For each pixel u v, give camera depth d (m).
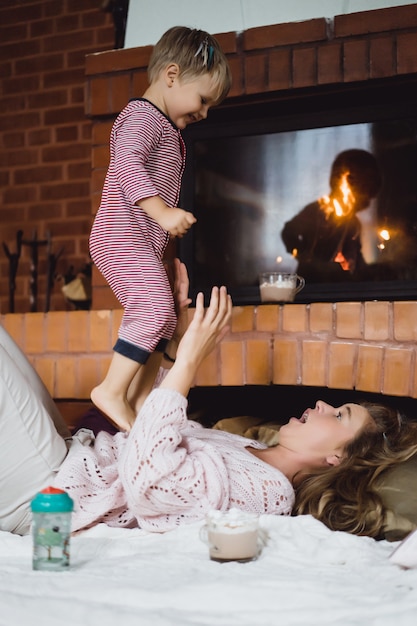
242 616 1.18
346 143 3.01
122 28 3.52
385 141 2.96
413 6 2.76
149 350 2.16
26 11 4.40
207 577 1.36
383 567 1.42
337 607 1.21
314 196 3.06
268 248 3.11
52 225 4.31
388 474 1.88
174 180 2.27
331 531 1.67
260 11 2.99
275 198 3.10
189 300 2.32
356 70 2.81
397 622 1.11
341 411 1.96
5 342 2.10
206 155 3.16
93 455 1.86
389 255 2.96
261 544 1.60
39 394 2.11
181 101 2.21
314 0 2.94
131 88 3.06
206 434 2.04
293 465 1.95
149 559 1.51
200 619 1.18
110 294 3.09
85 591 1.28
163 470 1.69
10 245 4.39
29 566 1.50
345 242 3.02
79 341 2.88
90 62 3.12
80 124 4.29
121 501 1.82
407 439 1.97
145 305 2.17
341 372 2.54
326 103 2.97
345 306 2.54
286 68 2.89
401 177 2.95
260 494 1.78
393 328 2.47
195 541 1.65
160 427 1.72
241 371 2.68
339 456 1.94
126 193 2.09
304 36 2.87
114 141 2.20
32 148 4.37
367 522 1.81
